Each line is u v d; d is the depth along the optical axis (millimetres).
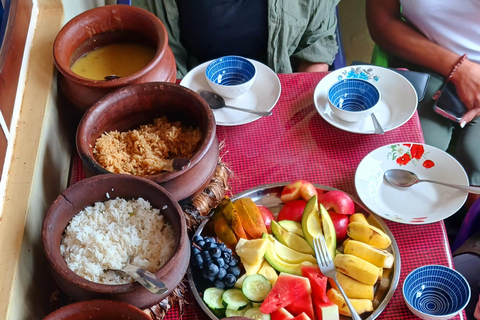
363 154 1136
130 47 1196
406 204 1030
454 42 1691
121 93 990
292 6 1486
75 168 1130
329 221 943
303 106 1246
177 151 1013
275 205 1045
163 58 1097
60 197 824
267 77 1287
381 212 1012
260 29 1562
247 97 1260
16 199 879
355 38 2330
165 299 827
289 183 1031
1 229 842
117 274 798
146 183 843
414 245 966
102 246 810
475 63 1707
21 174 915
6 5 984
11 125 950
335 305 835
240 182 1093
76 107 1091
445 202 1022
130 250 821
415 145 1094
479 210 1308
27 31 1127
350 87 1220
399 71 1358
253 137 1183
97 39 1177
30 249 873
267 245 911
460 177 1047
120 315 726
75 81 1018
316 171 1106
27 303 838
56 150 1080
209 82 1226
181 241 773
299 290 853
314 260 926
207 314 844
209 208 980
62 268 735
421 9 1670
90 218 851
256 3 1506
